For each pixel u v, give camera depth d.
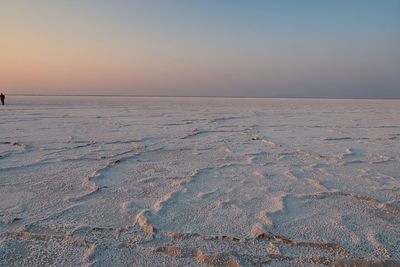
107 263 1.81
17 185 3.28
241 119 12.09
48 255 1.89
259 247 2.00
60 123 9.55
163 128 8.67
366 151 5.39
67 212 2.56
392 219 2.45
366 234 2.18
